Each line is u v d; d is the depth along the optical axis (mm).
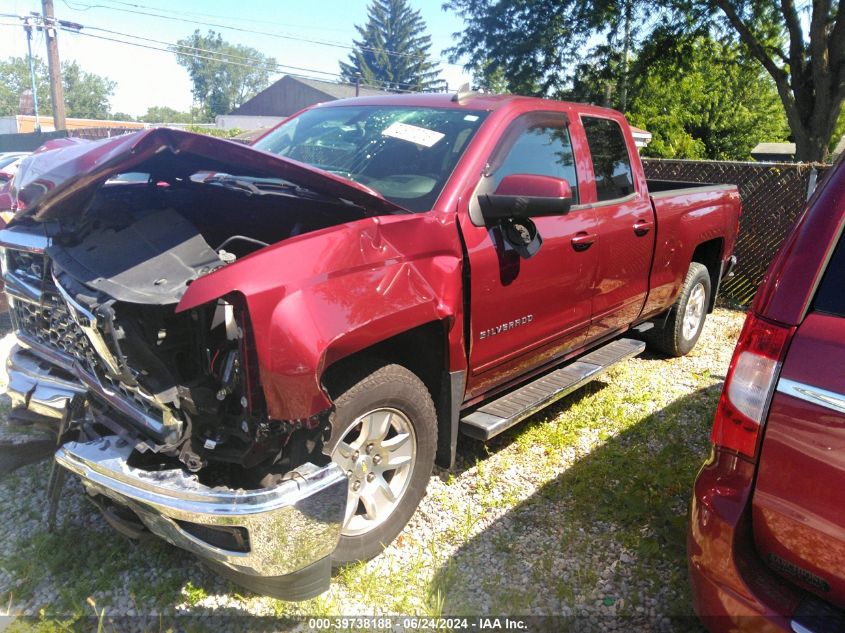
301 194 3160
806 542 1954
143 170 2949
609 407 4711
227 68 106250
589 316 4238
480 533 3285
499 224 3373
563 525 3357
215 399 2504
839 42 18562
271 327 2322
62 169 2670
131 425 2707
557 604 2852
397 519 3094
